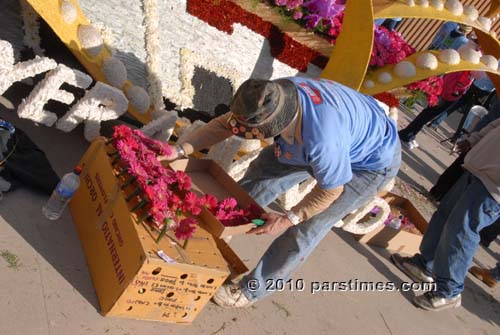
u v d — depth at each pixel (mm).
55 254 2879
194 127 3869
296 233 3072
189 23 3945
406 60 4570
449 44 8141
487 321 4629
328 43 4434
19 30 3953
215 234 2771
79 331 2562
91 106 3496
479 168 3984
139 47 3879
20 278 2658
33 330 2463
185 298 2738
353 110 2715
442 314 4359
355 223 4512
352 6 3959
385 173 3039
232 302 3125
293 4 4004
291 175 3244
